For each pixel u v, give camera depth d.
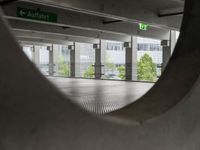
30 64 1.59
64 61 36.16
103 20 18.33
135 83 19.64
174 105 2.63
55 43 31.45
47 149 1.67
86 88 14.64
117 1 13.41
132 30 19.97
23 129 1.56
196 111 2.93
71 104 1.79
